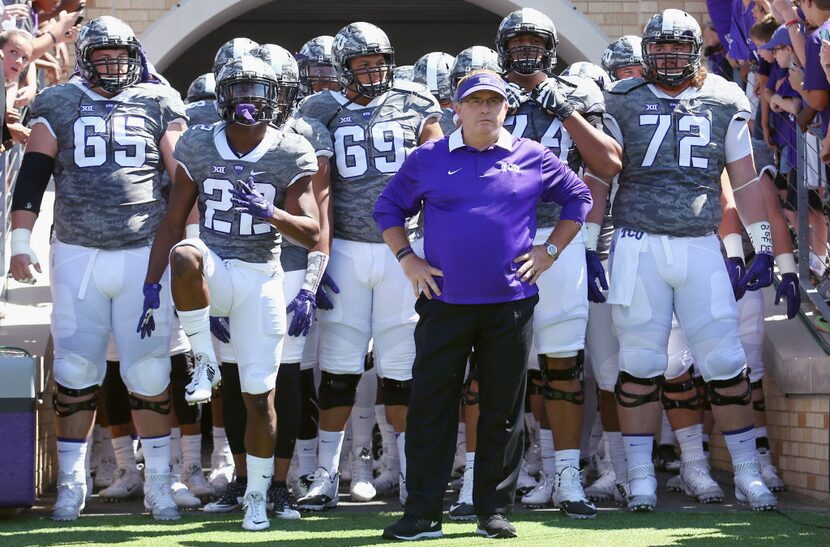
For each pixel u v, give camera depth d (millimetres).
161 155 20062
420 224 20922
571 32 37844
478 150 16750
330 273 20656
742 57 29297
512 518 19062
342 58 20797
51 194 29094
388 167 20609
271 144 18266
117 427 22016
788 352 22391
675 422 21516
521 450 17078
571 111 19516
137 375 19250
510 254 16531
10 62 22359
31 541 16812
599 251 22531
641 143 20062
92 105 19703
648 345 19859
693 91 20344
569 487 19125
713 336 20016
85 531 17734
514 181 16641
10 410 18438
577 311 19250
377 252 20500
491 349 16688
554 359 19266
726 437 20469
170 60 37844
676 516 19172
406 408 20641
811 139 24359
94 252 19312
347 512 20328
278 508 19375
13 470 18453
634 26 37875
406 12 54562
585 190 17250
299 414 19750
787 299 22484
